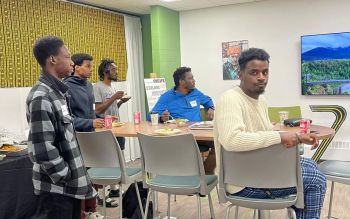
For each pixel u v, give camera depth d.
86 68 3.13
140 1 4.97
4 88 3.71
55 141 1.78
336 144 4.78
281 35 5.11
